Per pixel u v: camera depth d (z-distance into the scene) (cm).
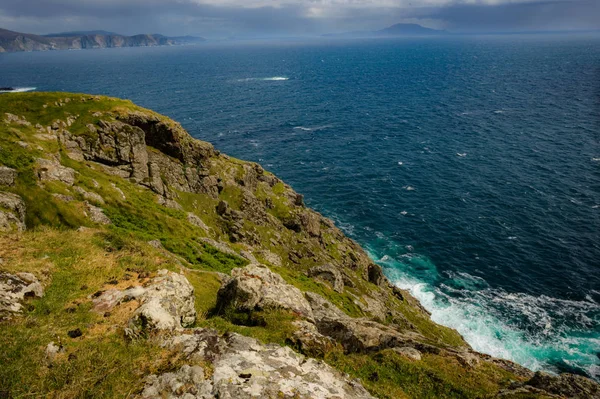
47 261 1991
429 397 1761
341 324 2581
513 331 5431
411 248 7562
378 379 1795
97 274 1952
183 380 1173
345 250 7244
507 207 8700
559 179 9856
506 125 14900
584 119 14925
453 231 7962
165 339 1409
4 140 4312
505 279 6519
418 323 5322
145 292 1750
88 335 1434
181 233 4709
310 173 11194
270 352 1406
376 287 6212
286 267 6094
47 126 5444
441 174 10762
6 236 2258
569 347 5106
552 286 6259
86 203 3972
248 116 17450
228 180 7412
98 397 1120
